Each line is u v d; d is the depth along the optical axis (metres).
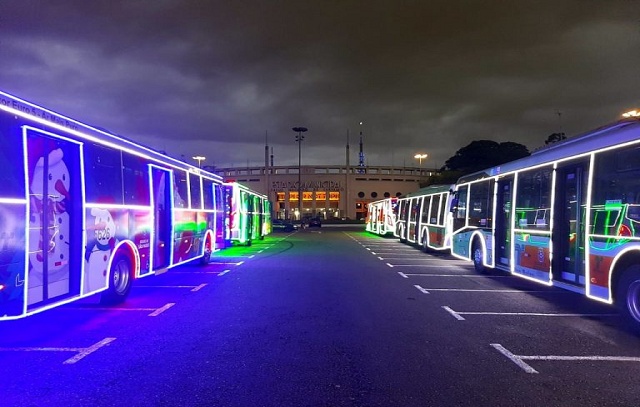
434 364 5.81
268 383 5.12
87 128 7.57
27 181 6.03
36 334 7.10
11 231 5.76
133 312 8.68
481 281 13.00
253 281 12.67
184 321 7.99
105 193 8.23
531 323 8.06
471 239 14.79
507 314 8.77
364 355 6.15
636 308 7.23
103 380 5.19
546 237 9.81
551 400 4.71
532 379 5.30
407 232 27.11
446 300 10.15
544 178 9.99
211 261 17.69
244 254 20.91
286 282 12.52
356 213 103.75
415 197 25.30
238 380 5.20
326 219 90.56
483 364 5.82
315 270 15.18
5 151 5.71
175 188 11.70
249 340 6.82
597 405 4.59
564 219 9.39
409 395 4.81
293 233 46.03
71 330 7.35
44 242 6.46
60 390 4.90
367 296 10.55
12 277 5.77
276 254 20.98
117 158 8.69
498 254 12.69
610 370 5.63
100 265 8.05
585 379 5.31
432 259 19.23
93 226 7.78
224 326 7.66
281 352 6.24
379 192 104.50
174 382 5.14
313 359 5.96
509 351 6.38
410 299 10.24
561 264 9.41
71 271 7.19
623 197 7.45
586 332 7.46
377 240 33.00
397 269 15.68
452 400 4.69
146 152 9.98
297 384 5.09
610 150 7.77
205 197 14.66
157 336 7.02
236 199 21.39
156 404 4.56
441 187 20.25
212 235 15.52
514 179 11.52
